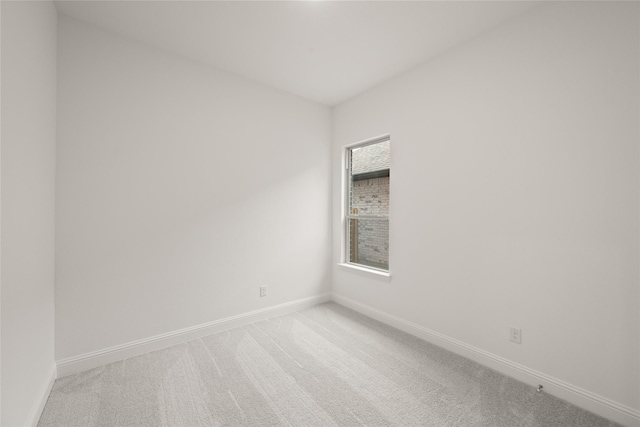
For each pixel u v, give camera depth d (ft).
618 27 5.16
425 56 8.31
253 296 9.86
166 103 8.04
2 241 3.86
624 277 5.13
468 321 7.46
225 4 6.27
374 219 10.88
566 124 5.78
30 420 4.80
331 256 12.17
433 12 6.48
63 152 6.53
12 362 4.16
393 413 5.41
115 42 7.26
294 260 10.98
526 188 6.36
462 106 7.59
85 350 6.84
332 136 12.18
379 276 9.91
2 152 3.85
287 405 5.63
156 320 7.89
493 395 5.94
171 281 8.14
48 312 5.94
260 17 6.72
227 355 7.55
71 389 6.07
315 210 11.64
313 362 7.22
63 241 6.54
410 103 9.00
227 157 9.21
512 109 6.59
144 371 6.77
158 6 6.31
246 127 9.65
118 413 5.38
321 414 5.39
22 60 4.51
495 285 6.91
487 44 7.07
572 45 5.69
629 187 5.07
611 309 5.27
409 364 7.13
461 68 7.63
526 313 6.39
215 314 8.98
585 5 5.52
